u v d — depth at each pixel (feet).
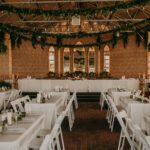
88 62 72.13
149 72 61.26
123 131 16.63
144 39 58.65
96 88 47.50
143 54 61.77
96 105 38.91
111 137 21.52
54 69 69.77
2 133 13.14
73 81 47.47
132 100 25.49
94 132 23.08
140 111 21.65
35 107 21.83
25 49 62.85
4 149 11.78
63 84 47.62
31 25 62.39
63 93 32.07
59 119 15.56
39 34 41.98
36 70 65.82
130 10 55.42
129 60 64.49
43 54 67.36
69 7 60.34
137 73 63.10
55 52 69.67
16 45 58.75
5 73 55.57
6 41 55.93
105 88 47.39
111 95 34.47
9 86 46.11
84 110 34.50
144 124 19.38
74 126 25.32
